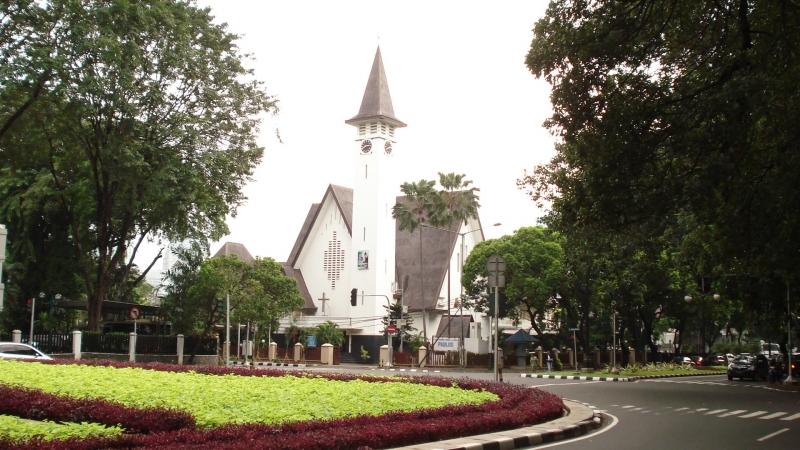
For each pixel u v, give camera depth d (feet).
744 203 76.84
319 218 263.29
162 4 128.06
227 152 141.59
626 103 64.23
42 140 135.33
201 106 140.36
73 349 132.26
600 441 52.47
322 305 257.75
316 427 45.29
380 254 239.50
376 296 235.81
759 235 80.53
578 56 65.10
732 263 107.14
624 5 64.23
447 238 264.93
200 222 151.02
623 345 214.48
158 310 157.28
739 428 61.31
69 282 168.14
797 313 154.30
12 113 125.70
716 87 62.75
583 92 66.28
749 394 106.01
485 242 217.97
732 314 253.65
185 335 155.12
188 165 134.21
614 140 65.00
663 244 114.52
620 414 73.41
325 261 260.21
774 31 63.62
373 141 242.78
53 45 117.80
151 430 43.65
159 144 132.87
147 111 130.93
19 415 48.24
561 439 54.29
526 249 201.46
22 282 167.63
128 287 184.44
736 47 64.95
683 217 107.14
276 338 252.21
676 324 266.77
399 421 50.34
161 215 141.18
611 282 166.20
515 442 49.29
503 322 275.80
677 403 86.99
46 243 169.89
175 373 83.56
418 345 215.10
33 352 108.78
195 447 37.22
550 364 181.57
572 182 73.00
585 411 71.05
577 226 75.92
